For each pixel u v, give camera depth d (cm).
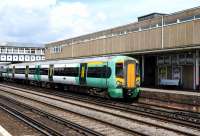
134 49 3144
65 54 4722
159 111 1834
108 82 2247
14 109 1794
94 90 2497
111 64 2231
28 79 3981
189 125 1380
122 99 2414
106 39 3597
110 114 1691
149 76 3241
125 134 1210
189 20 2541
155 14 3466
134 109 1870
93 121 1472
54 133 1166
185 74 2748
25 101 2295
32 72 3806
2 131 1146
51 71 3244
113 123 1432
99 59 2416
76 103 2152
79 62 2689
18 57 6191
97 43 3778
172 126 1394
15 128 1295
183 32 2591
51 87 3403
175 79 2862
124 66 2241
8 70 4838
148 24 3123
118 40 3384
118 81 2212
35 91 3200
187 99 1944
